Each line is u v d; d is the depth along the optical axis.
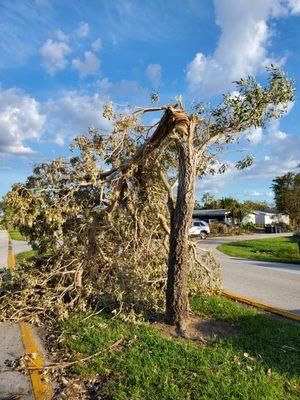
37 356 4.86
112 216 6.95
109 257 6.98
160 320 5.97
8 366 4.66
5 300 6.52
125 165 6.77
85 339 5.19
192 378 4.01
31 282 6.34
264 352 4.77
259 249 22.00
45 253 7.36
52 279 6.89
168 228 7.23
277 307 7.36
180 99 6.02
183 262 5.75
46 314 6.38
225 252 19.91
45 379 4.23
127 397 3.70
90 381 4.14
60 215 6.41
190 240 7.49
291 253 18.52
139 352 4.68
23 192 6.34
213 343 5.06
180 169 5.81
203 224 37.22
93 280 6.83
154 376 4.05
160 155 6.63
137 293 6.43
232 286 9.58
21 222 6.11
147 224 7.31
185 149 5.78
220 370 4.19
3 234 38.56
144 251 7.05
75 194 6.88
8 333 5.78
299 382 4.03
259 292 8.82
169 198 6.12
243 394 3.70
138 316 5.88
